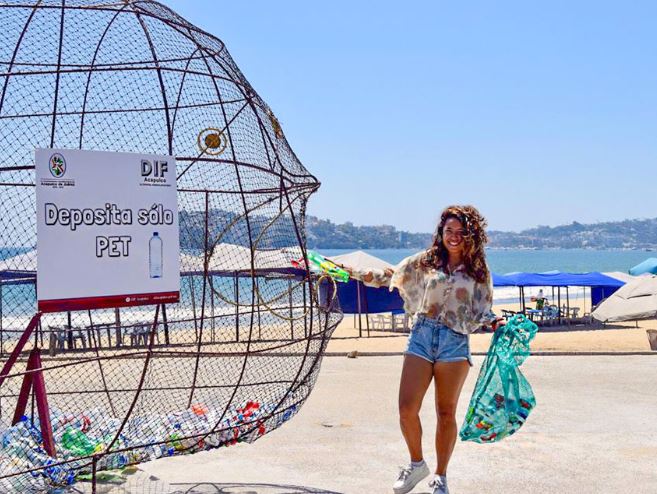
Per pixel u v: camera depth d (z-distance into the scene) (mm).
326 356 13508
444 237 4879
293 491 5145
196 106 4973
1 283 5961
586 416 7777
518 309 30875
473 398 5109
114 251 4191
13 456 4316
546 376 10703
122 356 4355
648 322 26219
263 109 5301
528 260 176750
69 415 5328
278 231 5547
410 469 4859
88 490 4766
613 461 6016
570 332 21703
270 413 5039
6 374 4148
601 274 27516
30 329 4090
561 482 5457
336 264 5406
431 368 4863
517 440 6703
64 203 4039
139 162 4297
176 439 4617
